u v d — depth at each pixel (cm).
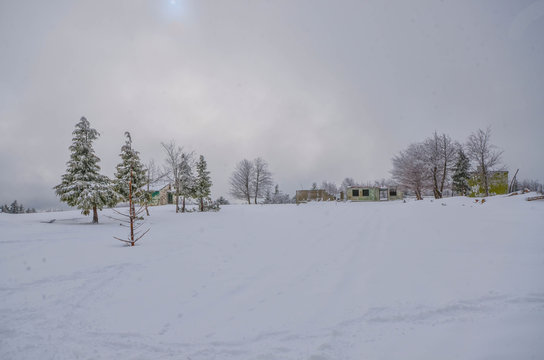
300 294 561
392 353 332
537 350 306
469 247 811
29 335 420
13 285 632
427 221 1401
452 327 379
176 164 3025
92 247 1049
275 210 2958
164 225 1830
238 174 6134
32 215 2253
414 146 4253
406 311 439
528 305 419
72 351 377
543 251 703
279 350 360
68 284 643
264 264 819
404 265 691
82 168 1909
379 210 2262
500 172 3750
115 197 2053
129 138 1686
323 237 1219
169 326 447
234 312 494
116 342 399
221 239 1265
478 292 483
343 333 391
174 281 676
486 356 305
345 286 584
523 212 1314
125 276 711
